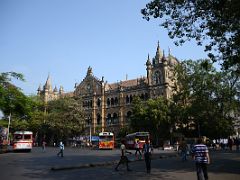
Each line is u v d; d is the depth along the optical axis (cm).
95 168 2294
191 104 6294
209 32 2066
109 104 9081
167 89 7762
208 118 6138
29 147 5003
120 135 7812
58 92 12006
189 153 3869
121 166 2448
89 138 8838
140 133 5506
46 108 9125
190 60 6247
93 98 9388
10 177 1738
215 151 4606
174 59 8988
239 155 3428
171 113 6456
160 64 8075
